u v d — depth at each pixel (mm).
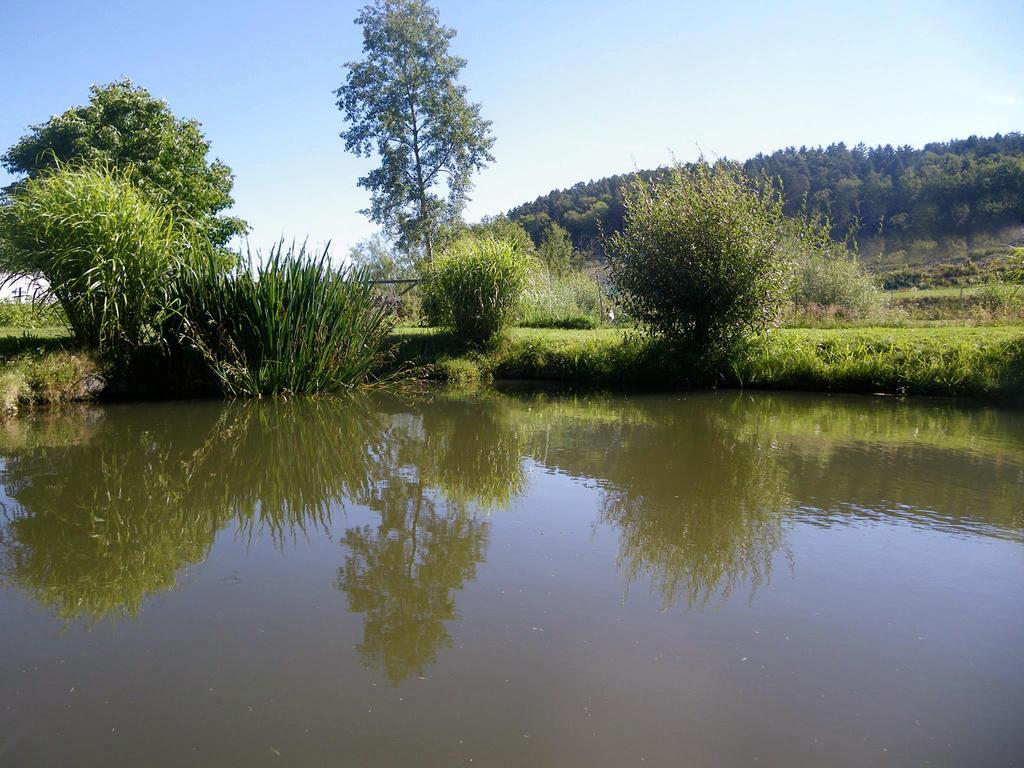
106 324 8875
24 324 13031
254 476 5520
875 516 4367
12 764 2107
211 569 3660
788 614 3078
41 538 4145
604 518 4398
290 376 9453
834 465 5629
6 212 8844
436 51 26578
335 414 8297
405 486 5238
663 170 11125
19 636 2934
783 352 10156
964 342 9422
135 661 2725
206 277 9328
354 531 4238
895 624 2980
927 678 2578
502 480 5344
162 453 6219
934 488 4953
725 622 3004
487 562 3703
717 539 4000
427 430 7355
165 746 2197
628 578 3471
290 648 2816
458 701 2432
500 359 11742
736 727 2289
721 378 10242
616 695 2467
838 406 8562
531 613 3104
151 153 19969
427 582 3459
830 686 2525
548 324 16656
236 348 9219
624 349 10977
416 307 14961
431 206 26875
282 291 9312
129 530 4277
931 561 3654
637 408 8688
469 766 2092
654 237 10453
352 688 2518
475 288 11914
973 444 6359
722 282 10016
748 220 10047
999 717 2348
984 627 2955
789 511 4484
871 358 9516
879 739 2230
